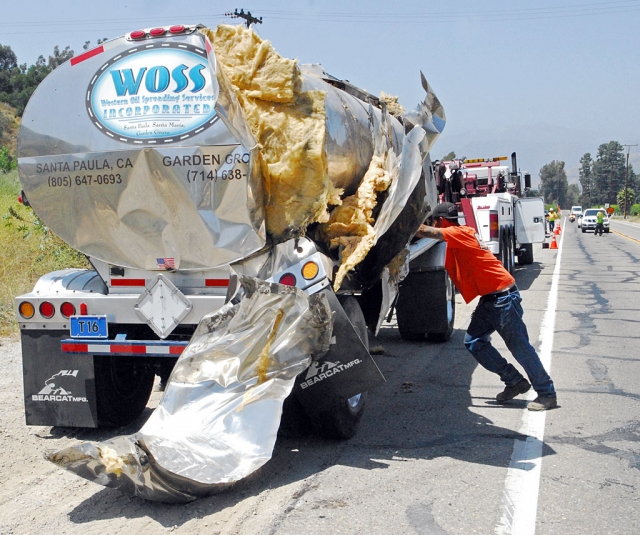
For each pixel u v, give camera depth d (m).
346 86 6.71
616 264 21.53
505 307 6.18
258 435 4.50
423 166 6.56
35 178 5.21
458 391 7.02
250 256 4.95
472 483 4.55
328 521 3.97
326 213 4.89
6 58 74.81
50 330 5.43
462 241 6.18
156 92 4.85
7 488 4.57
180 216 4.93
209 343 4.64
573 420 5.93
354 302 5.58
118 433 5.80
